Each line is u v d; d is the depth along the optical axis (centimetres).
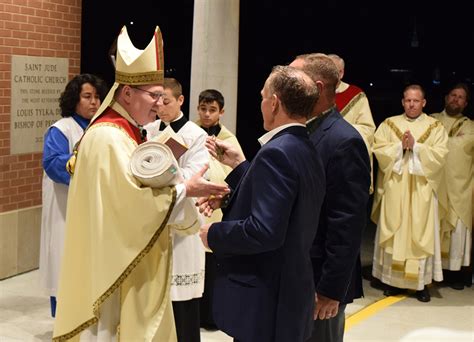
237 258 298
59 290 311
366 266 755
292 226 292
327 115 337
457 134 680
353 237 322
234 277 297
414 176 644
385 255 654
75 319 306
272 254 293
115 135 301
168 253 307
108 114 313
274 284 293
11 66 630
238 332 294
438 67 1156
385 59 1192
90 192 297
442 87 1134
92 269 296
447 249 675
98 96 510
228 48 637
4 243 638
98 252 292
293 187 285
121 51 312
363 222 325
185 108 1140
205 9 632
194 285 437
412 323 581
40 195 673
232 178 333
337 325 362
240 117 1238
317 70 332
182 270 432
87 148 302
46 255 507
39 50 659
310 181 295
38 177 670
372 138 627
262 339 292
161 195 289
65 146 499
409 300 646
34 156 664
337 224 322
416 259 637
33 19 649
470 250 682
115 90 313
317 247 333
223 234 290
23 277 650
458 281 691
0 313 560
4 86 627
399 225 642
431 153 637
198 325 448
